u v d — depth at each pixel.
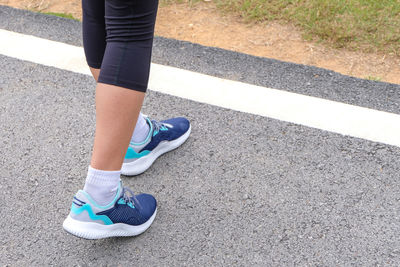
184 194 1.80
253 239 1.62
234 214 1.71
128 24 1.27
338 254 1.56
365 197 1.75
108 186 1.42
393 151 1.94
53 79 2.43
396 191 1.77
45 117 2.19
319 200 1.75
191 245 1.61
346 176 1.84
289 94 2.26
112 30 1.29
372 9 2.78
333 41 2.62
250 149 1.98
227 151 1.98
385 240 1.60
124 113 1.33
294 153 1.95
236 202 1.75
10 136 2.09
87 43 1.60
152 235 1.65
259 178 1.85
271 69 2.44
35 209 1.76
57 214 1.74
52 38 2.75
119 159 1.41
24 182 1.87
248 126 2.10
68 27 2.87
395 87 2.28
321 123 2.09
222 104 2.23
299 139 2.02
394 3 2.80
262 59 2.52
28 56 2.60
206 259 1.56
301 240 1.61
